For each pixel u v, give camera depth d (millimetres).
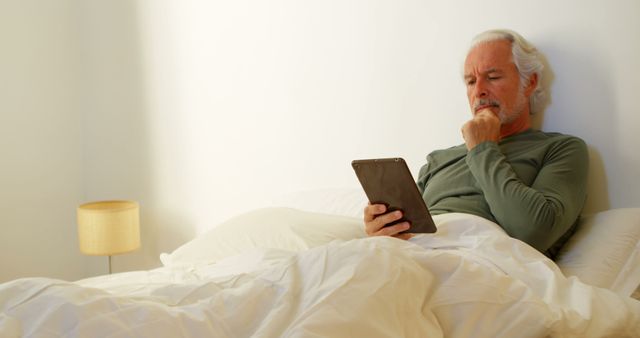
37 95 3096
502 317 1135
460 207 1772
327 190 2281
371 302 1013
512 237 1620
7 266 3021
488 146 1712
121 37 3072
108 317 876
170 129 2945
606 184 1789
